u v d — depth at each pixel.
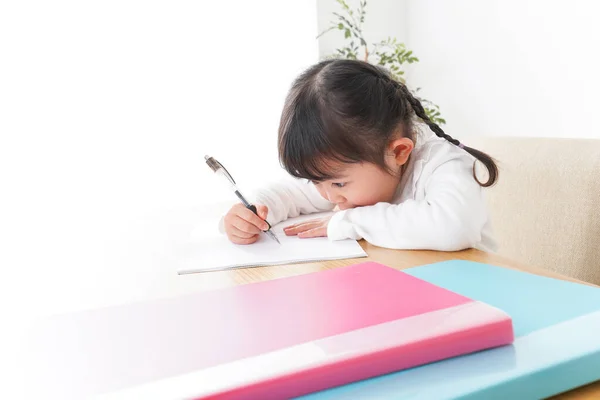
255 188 1.00
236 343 0.39
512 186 1.04
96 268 0.73
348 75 0.85
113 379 0.35
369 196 0.88
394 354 0.35
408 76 2.66
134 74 2.15
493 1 2.05
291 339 0.38
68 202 2.10
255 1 2.30
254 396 0.32
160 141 2.22
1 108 2.00
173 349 0.39
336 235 0.79
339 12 2.53
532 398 0.34
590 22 1.64
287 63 2.37
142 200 2.21
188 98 2.24
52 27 2.02
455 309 0.40
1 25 1.97
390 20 2.64
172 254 0.77
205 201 2.30
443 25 2.37
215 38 2.26
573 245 0.94
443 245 0.71
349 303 0.44
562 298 0.46
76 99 2.08
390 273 0.52
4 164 2.01
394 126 0.85
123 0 2.10
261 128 2.37
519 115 1.97
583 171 0.94
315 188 1.03
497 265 0.63
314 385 0.33
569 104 1.75
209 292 0.52
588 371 0.35
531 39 1.88
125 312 0.48
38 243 0.95
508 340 0.38
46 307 0.58
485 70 2.12
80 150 2.10
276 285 0.52
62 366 0.38
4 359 0.40
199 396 0.31
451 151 0.88
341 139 0.81
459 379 0.33
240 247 0.78
